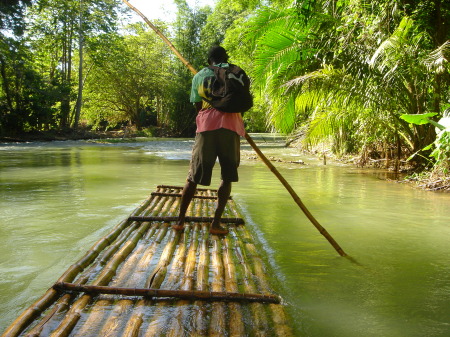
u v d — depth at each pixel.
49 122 22.91
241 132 2.93
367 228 3.28
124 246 2.51
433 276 2.24
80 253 2.52
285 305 1.87
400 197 4.73
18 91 21.36
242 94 2.83
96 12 24.38
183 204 2.98
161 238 2.77
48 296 1.79
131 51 29.59
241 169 7.59
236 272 2.18
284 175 6.81
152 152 12.42
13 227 3.12
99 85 29.12
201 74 2.92
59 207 3.87
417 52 6.34
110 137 26.11
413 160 7.68
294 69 7.25
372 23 6.68
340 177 6.59
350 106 7.19
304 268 2.35
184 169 7.43
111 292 1.84
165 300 1.83
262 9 7.80
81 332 1.54
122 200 4.25
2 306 1.81
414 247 2.77
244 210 3.91
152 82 30.05
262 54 7.21
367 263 2.45
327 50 7.02
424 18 6.37
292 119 7.43
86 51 26.16
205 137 2.87
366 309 1.84
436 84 6.34
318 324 1.70
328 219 3.58
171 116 31.67
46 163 8.57
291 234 3.07
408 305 1.88
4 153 11.73
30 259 2.41
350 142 9.79
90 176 6.33
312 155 11.32
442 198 4.68
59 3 23.64
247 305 1.82
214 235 2.90
